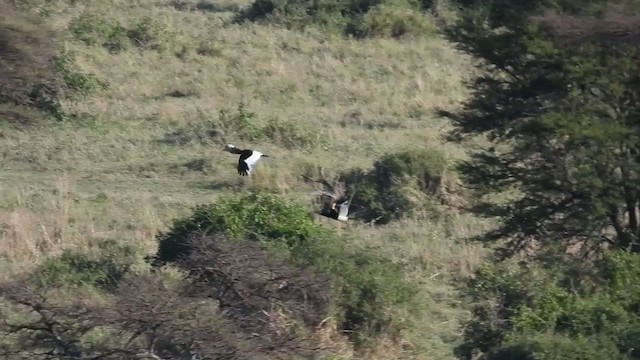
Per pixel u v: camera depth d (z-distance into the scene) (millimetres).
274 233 66062
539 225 69438
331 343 57625
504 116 69688
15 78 92000
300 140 101375
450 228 80625
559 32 65500
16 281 55312
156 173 93812
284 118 109125
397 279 62688
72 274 66375
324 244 63406
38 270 66625
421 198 85438
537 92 68938
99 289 64938
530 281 62750
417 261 73188
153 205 84562
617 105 67562
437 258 73938
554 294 59969
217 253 56750
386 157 90375
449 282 70500
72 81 114375
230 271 55938
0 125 99500
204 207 69938
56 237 75188
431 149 93875
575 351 51562
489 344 58281
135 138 102062
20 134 101750
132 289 52000
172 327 50062
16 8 101875
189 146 100250
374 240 76938
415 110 115375
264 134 102625
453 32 71500
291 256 61812
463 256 73938
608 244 69188
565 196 69000
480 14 70625
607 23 64688
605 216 68250
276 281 56781
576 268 64625
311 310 57969
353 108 115375
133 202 85125
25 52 91312
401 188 85750
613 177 66562
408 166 88250
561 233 68875
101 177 93062
